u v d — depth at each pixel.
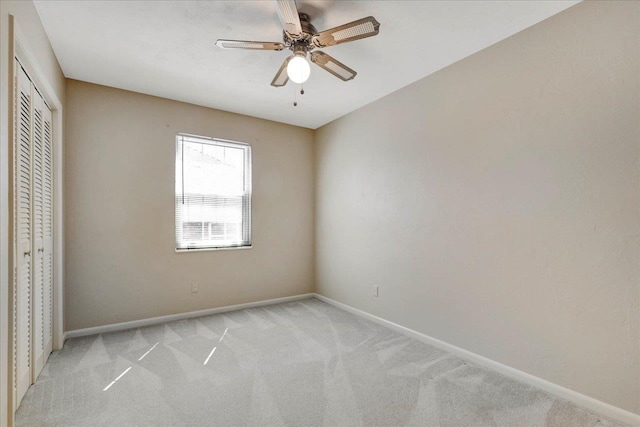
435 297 2.74
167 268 3.37
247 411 1.81
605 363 1.79
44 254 2.31
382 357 2.51
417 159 2.92
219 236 3.74
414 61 2.58
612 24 1.76
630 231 1.71
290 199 4.23
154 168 3.29
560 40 1.97
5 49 1.47
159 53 2.48
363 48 2.39
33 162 2.01
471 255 2.46
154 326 3.20
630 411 1.70
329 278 4.11
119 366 2.33
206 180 3.66
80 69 2.73
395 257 3.14
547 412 1.81
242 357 2.49
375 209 3.39
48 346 2.44
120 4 1.92
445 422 1.72
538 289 2.07
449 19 2.05
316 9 1.97
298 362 2.42
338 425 1.70
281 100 3.42
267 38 2.30
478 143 2.42
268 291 4.05
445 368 2.33
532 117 2.10
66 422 1.70
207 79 2.93
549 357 2.02
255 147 3.96
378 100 3.36
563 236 1.96
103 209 3.04
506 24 2.10
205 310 3.58
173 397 1.94
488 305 2.35
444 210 2.67
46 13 1.99
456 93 2.58
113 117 3.09
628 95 1.71
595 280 1.83
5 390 1.48
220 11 1.99
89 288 2.96
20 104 1.77
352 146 3.73
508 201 2.23
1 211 1.43
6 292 1.49
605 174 1.79
